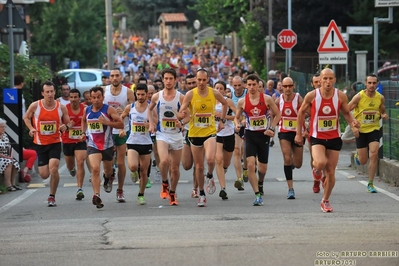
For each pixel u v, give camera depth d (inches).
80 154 1248.8
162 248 795.4
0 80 1801.2
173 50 5007.4
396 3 1652.3
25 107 1825.8
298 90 2657.5
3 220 1049.5
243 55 4089.6
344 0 3644.2
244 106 1148.5
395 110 1423.5
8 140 1414.9
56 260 760.3
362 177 1472.7
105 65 4037.9
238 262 727.7
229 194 1267.2
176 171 1144.2
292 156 1244.5
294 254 757.9
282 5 3700.8
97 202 1112.2
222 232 880.3
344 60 1818.4
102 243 833.5
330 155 1027.9
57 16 4020.7
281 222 947.3
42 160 1198.9
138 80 1779.0
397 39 3555.6
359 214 1013.8
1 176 1389.0
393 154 1438.2
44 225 980.6
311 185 1371.8
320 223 935.7
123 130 1142.3
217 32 5083.7
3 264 750.5
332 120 1015.6
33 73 2028.8
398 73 3137.3
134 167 1134.4
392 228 893.8
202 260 738.2
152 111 1146.7
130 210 1103.0
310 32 3750.0
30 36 3836.1
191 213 1052.5
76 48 4042.8
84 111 1162.6
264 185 1378.0
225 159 1253.7
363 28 2213.3
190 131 1125.7
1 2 2613.2
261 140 1154.7
